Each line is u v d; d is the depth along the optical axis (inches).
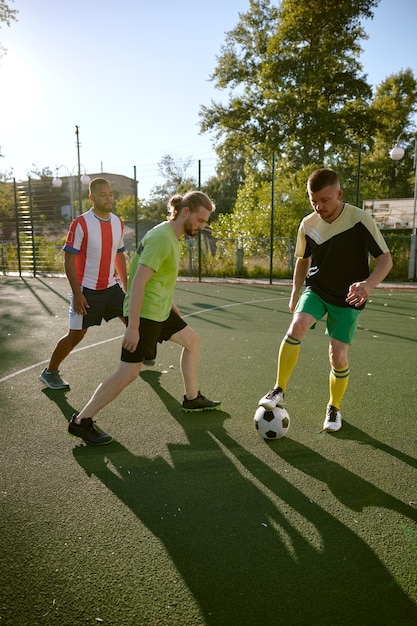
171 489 97.1
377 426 130.4
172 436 123.9
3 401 150.6
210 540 80.0
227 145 1240.8
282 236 724.0
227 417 137.4
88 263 158.1
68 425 127.3
